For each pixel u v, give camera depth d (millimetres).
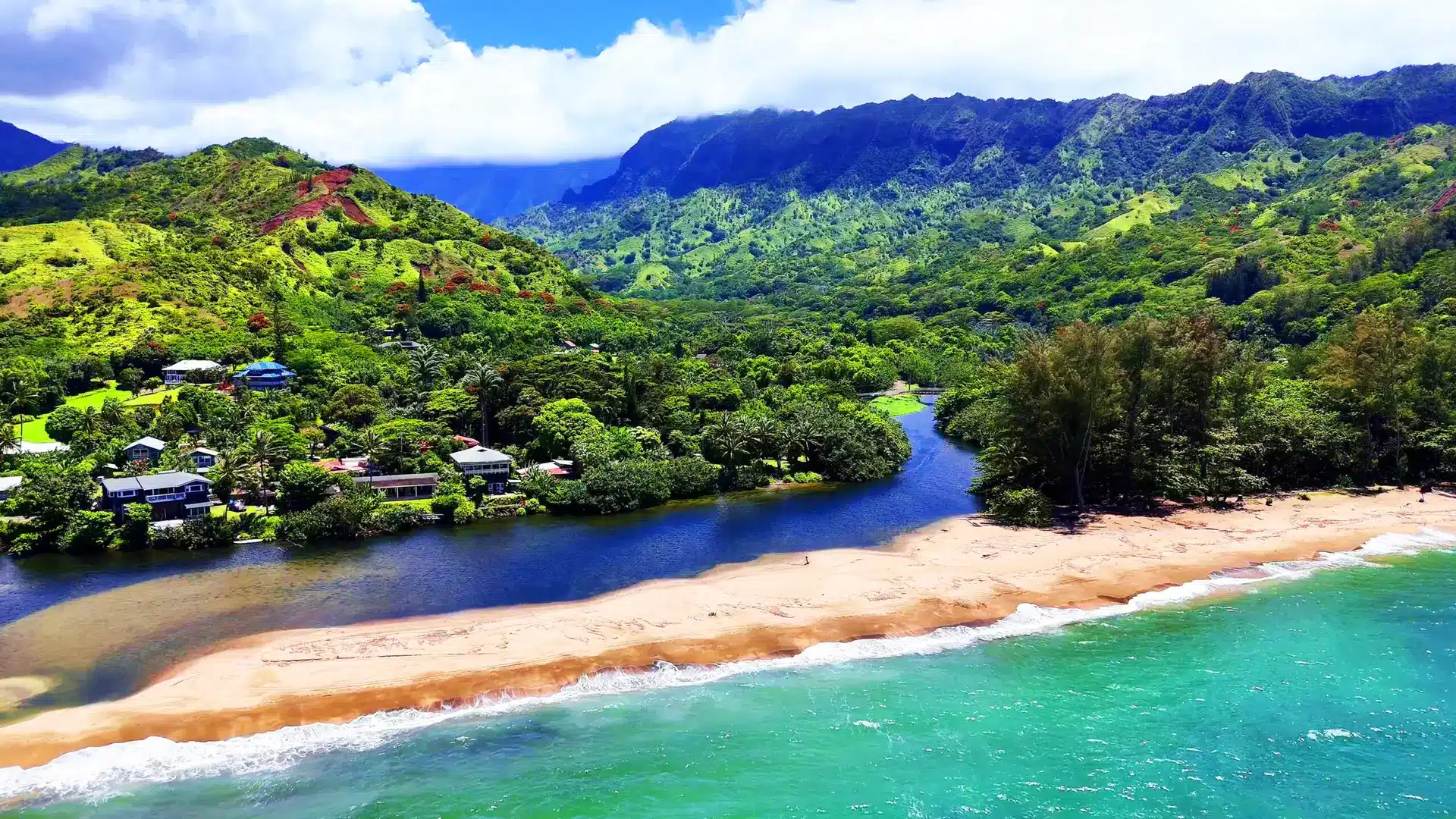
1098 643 61844
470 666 58781
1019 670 57969
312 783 46312
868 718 52031
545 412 120562
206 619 67812
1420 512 92625
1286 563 77750
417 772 47250
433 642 62344
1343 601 68312
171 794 45375
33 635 64688
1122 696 54188
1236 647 60656
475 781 46312
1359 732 49562
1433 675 55906
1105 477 103312
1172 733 49812
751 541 89188
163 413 121500
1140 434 100438
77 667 59250
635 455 116500
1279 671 56906
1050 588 72125
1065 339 96625
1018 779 45688
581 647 61594
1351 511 93438
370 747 49688
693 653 60844
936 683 56312
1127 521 92688
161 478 91375
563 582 76375
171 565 81188
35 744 49125
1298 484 105875
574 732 51094
